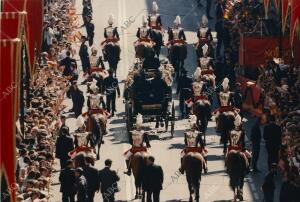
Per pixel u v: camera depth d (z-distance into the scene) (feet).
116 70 395.55
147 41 376.89
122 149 319.68
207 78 341.21
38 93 305.53
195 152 272.10
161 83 320.29
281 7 347.56
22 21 250.16
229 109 307.78
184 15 474.49
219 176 297.74
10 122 227.20
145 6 488.02
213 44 391.86
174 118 328.70
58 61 367.25
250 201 279.49
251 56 355.77
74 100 338.95
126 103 327.26
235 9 386.52
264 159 310.86
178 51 381.40
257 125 298.56
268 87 330.95
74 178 264.72
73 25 436.35
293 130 281.74
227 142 310.04
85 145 277.64
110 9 483.51
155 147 320.70
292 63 333.21
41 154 265.75
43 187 249.55
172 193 285.64
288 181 255.91
